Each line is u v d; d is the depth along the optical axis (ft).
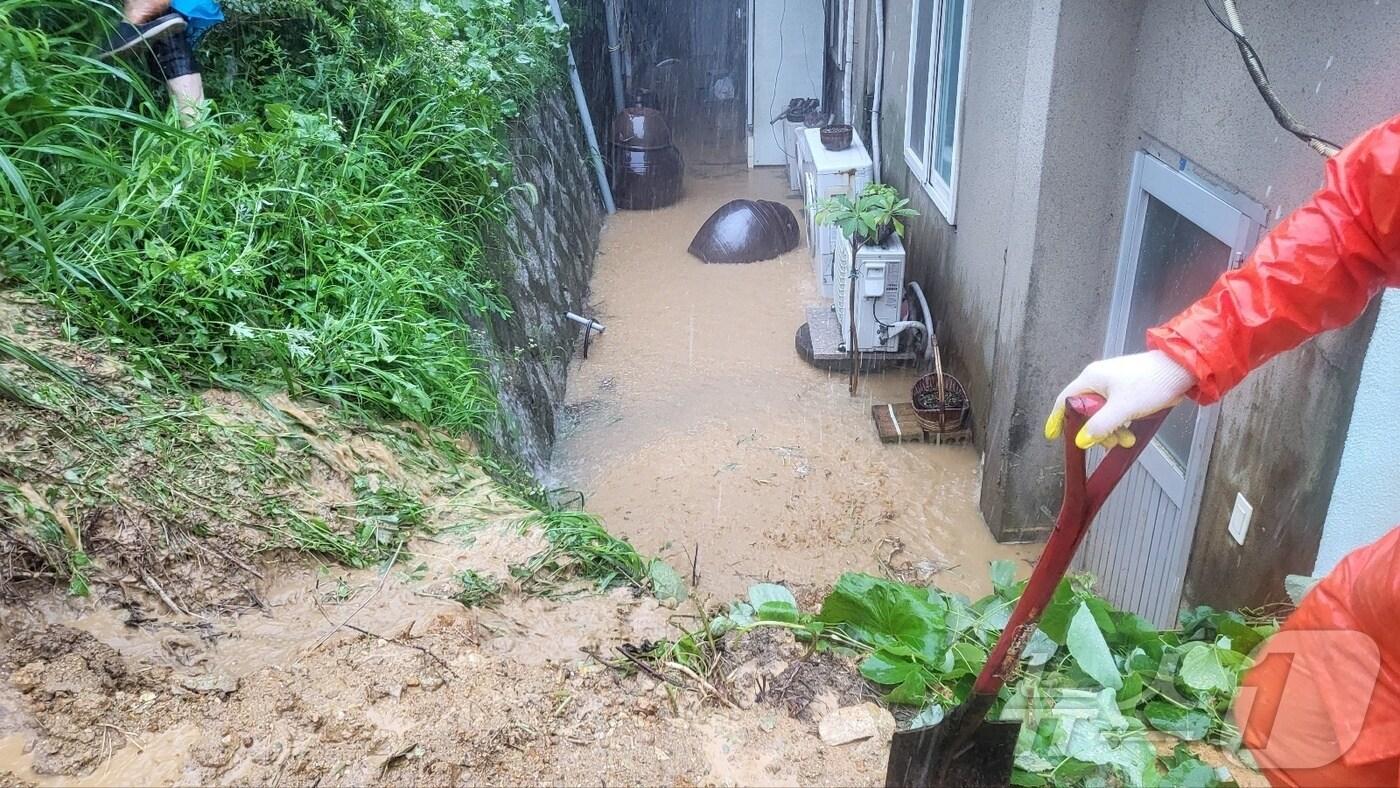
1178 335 4.68
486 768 6.06
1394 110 8.10
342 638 7.12
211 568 7.51
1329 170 4.67
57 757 5.71
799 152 32.86
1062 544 4.99
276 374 9.70
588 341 22.79
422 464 9.88
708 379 21.90
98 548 7.17
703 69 42.83
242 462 8.39
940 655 7.10
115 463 7.72
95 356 8.47
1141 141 13.51
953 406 19.17
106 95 11.31
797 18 36.50
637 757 6.27
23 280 8.74
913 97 24.18
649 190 33.88
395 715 6.34
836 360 22.11
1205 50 11.49
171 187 10.25
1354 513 8.77
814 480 17.97
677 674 7.09
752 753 6.38
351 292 11.24
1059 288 14.96
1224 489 11.19
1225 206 11.16
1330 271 4.53
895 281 21.12
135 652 6.61
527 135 23.43
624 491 17.44
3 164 8.30
